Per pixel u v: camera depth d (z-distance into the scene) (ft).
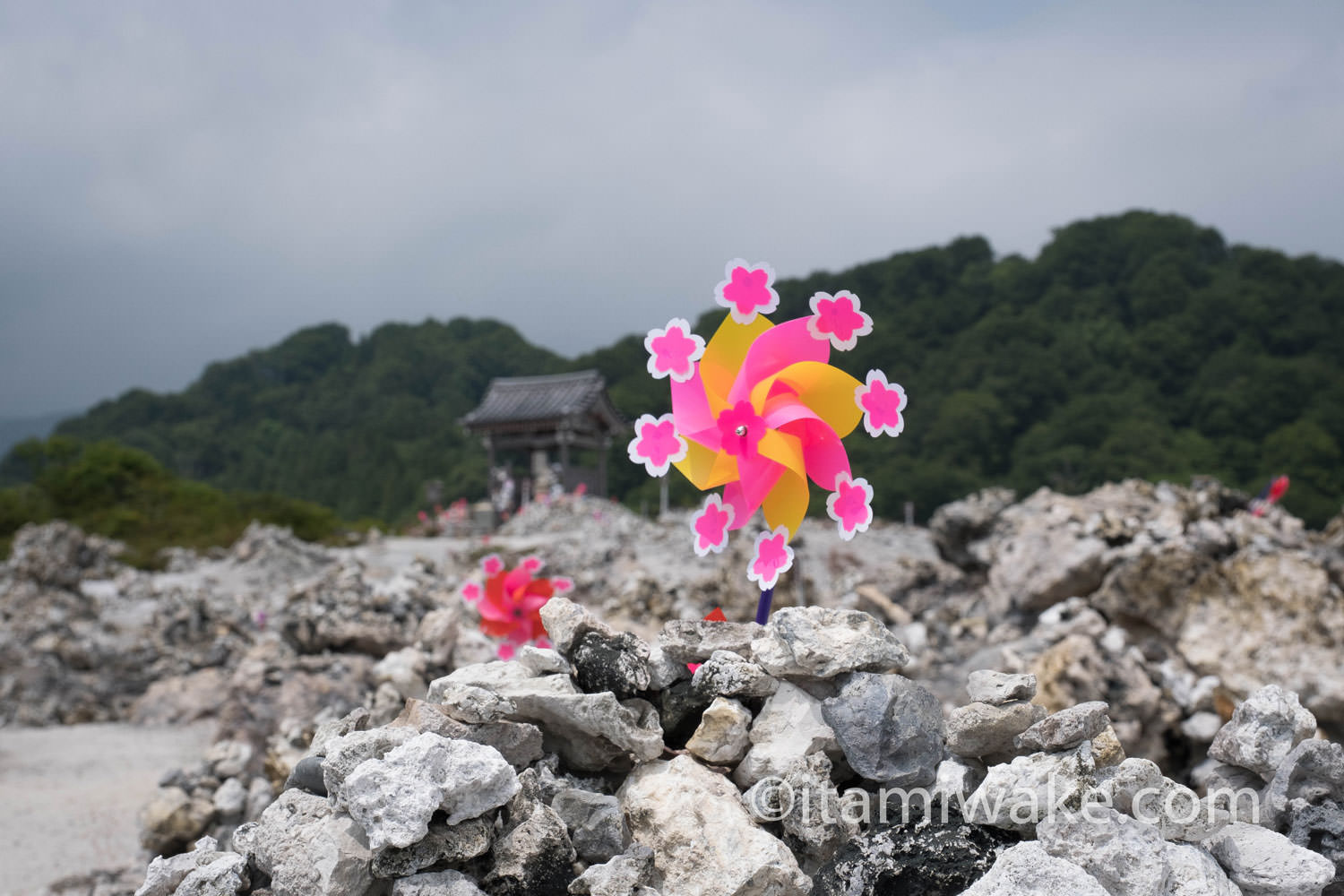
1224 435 275.80
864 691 9.09
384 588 30.89
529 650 9.77
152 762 29.43
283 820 8.84
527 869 7.93
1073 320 341.82
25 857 20.44
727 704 9.39
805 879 8.31
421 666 19.95
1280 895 8.05
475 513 119.55
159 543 98.53
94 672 40.24
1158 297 332.80
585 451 172.04
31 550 59.72
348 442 374.02
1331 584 21.83
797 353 9.69
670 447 9.61
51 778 27.40
